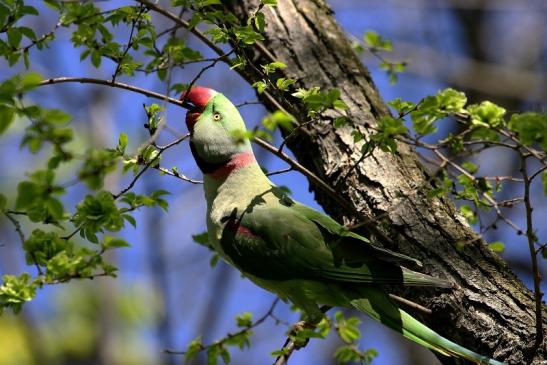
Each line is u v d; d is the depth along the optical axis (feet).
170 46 24.16
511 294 22.38
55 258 21.53
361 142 25.59
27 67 22.57
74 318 50.21
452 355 21.90
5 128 16.94
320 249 23.99
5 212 20.89
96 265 22.35
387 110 27.17
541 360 21.34
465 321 22.29
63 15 22.56
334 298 24.06
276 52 27.91
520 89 57.47
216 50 24.93
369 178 24.84
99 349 49.14
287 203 25.26
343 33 29.12
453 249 23.29
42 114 16.79
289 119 18.53
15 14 21.68
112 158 17.39
